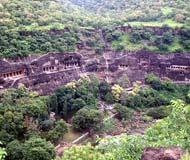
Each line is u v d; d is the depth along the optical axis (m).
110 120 77.31
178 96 91.56
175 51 98.00
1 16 86.88
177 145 19.73
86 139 68.69
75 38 96.00
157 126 22.17
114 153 20.64
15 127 59.47
